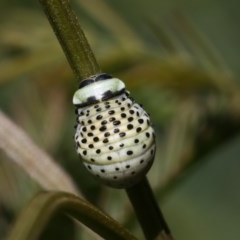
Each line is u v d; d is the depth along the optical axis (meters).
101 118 0.08
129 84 0.13
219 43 0.21
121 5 0.19
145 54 0.13
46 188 0.10
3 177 0.12
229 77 0.13
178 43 0.13
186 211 0.19
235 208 0.20
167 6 0.19
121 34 0.13
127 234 0.07
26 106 0.14
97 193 0.13
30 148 0.10
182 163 0.13
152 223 0.08
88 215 0.07
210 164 0.20
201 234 0.19
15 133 0.10
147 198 0.08
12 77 0.13
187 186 0.20
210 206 0.20
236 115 0.13
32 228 0.06
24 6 0.14
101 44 0.13
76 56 0.08
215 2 0.21
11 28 0.14
